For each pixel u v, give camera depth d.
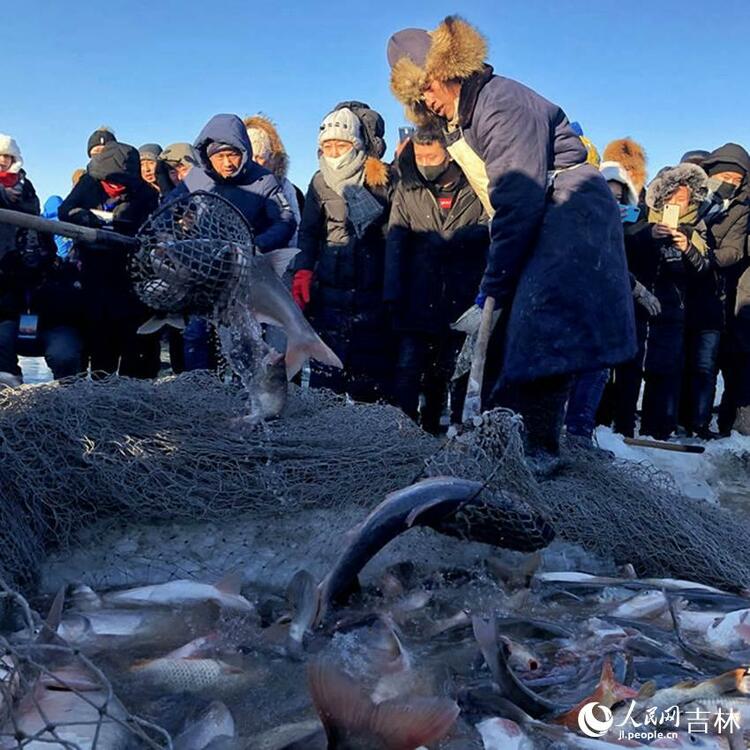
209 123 6.57
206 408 4.91
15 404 4.36
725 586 4.41
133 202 6.59
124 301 6.66
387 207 6.88
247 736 2.82
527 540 3.99
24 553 3.92
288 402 5.30
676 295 8.09
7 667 2.70
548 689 3.16
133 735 2.71
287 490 4.43
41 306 6.52
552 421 4.89
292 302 4.54
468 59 4.61
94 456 4.25
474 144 4.81
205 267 4.17
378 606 3.76
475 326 5.21
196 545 4.25
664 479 5.01
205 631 3.54
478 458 4.40
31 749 2.53
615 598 4.04
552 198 4.78
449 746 2.75
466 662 3.34
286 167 7.81
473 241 6.56
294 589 3.45
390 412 5.37
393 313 6.75
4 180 6.29
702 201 8.05
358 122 6.84
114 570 4.10
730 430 8.96
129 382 4.89
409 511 3.75
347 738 2.52
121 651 3.38
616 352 4.73
